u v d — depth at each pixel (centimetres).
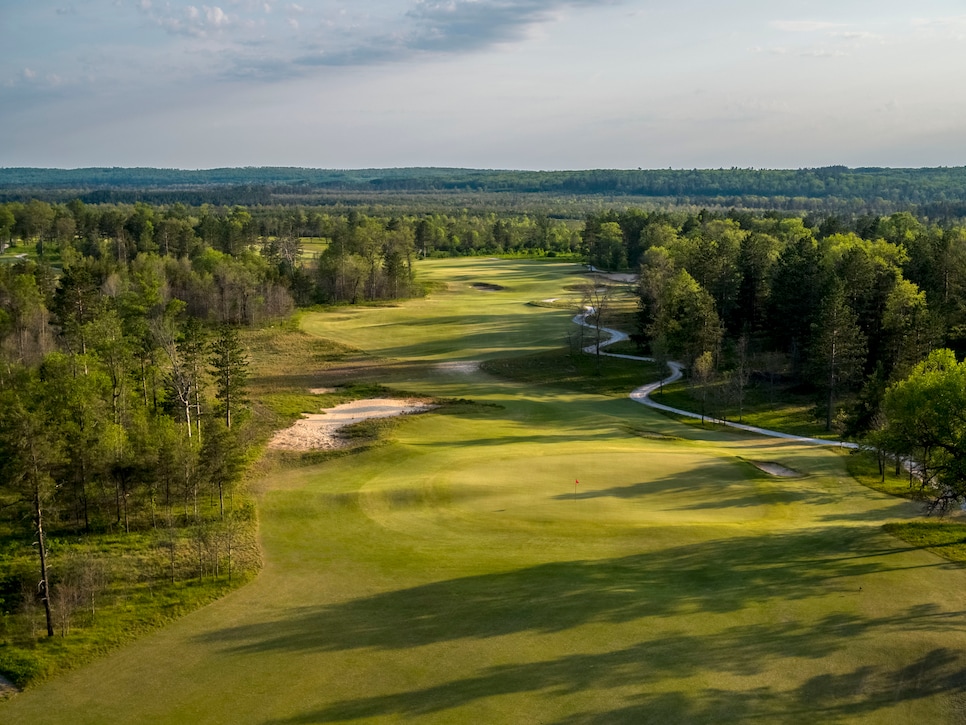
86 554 4372
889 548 4116
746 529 4419
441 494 5078
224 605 3662
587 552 4109
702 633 3244
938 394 4491
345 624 3425
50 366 6519
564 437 7344
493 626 3350
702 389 9044
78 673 3142
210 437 5353
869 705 2752
